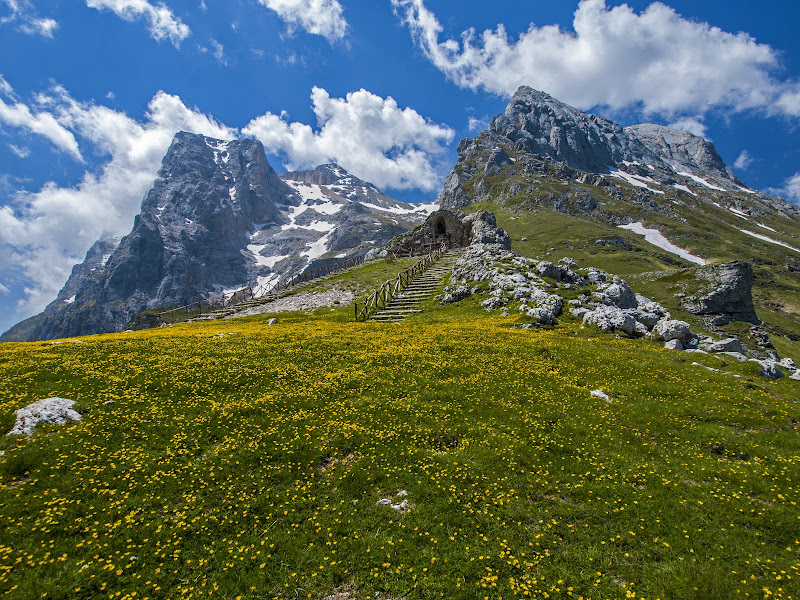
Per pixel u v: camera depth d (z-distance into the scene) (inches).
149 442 684.7
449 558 450.0
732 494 570.9
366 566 441.1
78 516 504.4
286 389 920.9
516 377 1002.1
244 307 3351.4
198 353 1235.9
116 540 465.1
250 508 527.5
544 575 430.6
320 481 589.9
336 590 414.0
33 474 579.5
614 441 717.9
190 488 565.3
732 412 849.5
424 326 1688.0
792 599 399.2
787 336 5984.3
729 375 1093.8
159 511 523.2
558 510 533.6
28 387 881.5
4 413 733.3
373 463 631.8
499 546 468.8
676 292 4913.9
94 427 717.3
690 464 650.2
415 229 4891.7
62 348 1327.5
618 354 1210.6
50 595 389.4
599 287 2086.6
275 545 465.4
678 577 427.8
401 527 497.0
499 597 403.2
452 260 3393.2
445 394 897.5
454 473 607.5
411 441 703.7
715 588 413.4
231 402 842.2
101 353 1235.2
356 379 979.9
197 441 690.2
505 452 668.1
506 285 2098.9
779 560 452.8
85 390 884.0
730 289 4532.5
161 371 1029.8
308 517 515.2
